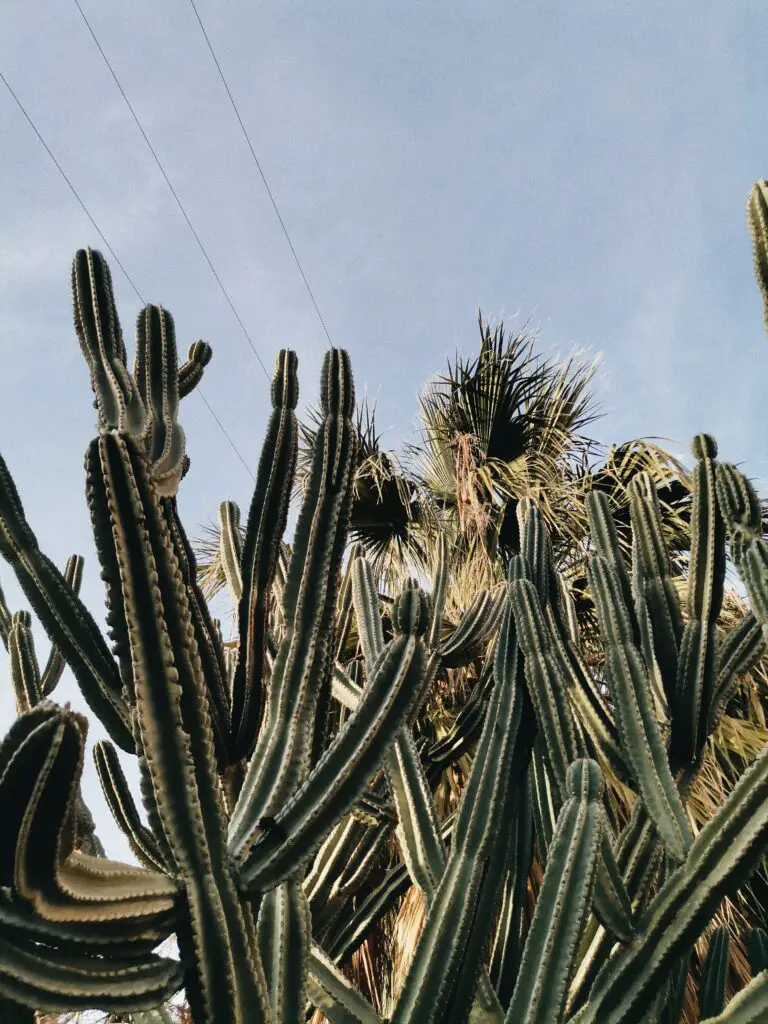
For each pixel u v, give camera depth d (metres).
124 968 1.42
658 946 1.96
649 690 2.36
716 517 2.54
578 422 6.03
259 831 1.70
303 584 1.97
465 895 2.03
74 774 1.28
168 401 2.29
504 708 2.40
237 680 2.22
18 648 2.51
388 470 5.84
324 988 2.06
